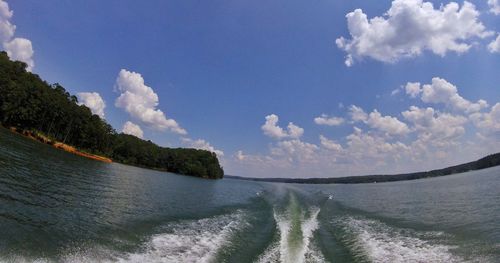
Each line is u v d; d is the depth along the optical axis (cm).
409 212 3338
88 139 11875
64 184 3416
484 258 1600
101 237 1767
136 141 16975
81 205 2531
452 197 4500
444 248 1866
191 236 2109
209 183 9875
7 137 6725
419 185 8838
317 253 1856
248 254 1798
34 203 2244
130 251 1627
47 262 1309
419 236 2222
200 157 16600
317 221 2991
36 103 9075
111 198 3162
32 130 9025
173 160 16275
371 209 3759
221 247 1897
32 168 3994
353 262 1700
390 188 8500
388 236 2275
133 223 2231
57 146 9356
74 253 1462
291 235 2284
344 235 2362
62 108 10206
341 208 3919
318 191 7375
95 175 5191
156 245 1794
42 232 1645
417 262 1658
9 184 2691
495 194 4381
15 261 1257
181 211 3081
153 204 3266
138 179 6450
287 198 5109
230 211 3494
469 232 2166
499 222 2372
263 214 3384
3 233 1499
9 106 8325
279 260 1694
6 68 9212
